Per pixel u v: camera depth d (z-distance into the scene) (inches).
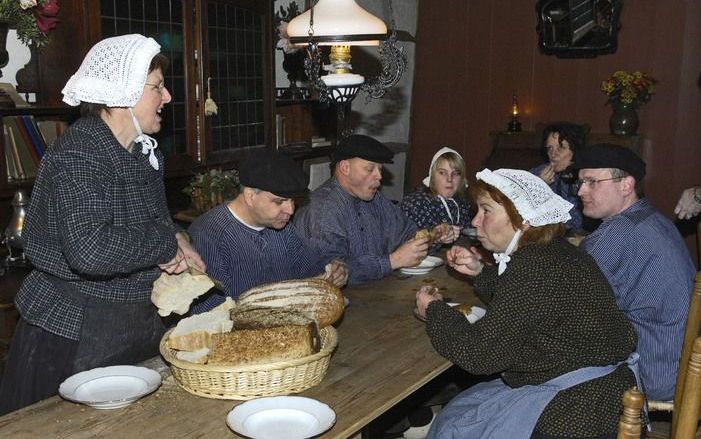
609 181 98.1
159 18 128.3
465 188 151.1
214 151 142.3
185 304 77.8
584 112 218.4
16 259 116.2
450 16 234.8
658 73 207.2
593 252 97.7
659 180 211.3
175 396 70.4
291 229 99.5
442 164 145.1
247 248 94.6
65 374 81.7
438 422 85.4
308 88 178.5
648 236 94.9
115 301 81.4
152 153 83.4
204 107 137.6
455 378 123.4
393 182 239.3
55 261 79.3
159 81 81.1
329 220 116.0
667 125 208.1
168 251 77.9
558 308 73.5
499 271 79.5
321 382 74.9
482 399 83.4
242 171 89.7
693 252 207.8
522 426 75.4
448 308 80.5
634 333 78.1
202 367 67.5
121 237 74.8
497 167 215.6
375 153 115.3
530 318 73.0
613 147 99.6
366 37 94.7
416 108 245.0
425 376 76.9
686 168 207.5
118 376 72.9
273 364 68.1
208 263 92.6
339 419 66.5
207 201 142.0
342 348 84.9
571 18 213.5
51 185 76.4
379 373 77.5
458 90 237.0
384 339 88.0
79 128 78.3
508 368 78.1
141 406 68.2
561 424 74.1
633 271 94.8
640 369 95.5
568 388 74.7
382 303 103.0
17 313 104.7
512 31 225.9
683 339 91.9
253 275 95.6
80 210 74.4
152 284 83.0
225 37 143.0
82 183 75.3
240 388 68.6
